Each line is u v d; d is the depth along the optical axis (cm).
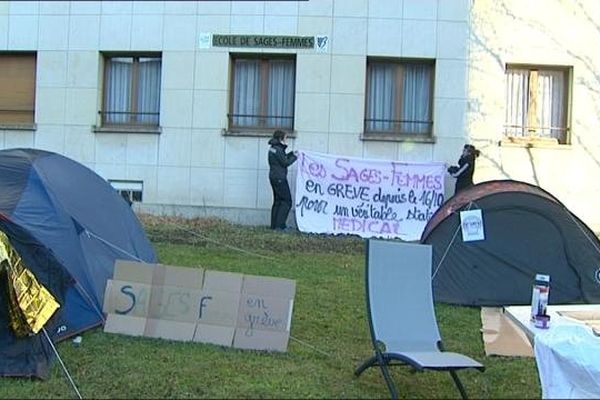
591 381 580
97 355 707
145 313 768
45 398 608
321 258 1197
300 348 748
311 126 1552
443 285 967
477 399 621
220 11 1567
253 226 1509
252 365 688
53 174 839
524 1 1565
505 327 819
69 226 798
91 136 1600
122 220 906
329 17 1550
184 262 1099
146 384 632
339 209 1501
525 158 1562
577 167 1572
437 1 1548
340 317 866
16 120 1639
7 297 667
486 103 1556
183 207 1577
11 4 1616
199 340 750
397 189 1516
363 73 1548
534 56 1569
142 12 1585
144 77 1628
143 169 1586
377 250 668
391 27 1547
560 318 709
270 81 1603
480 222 977
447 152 1546
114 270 783
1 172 812
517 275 966
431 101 1580
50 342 691
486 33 1559
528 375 686
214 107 1571
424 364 566
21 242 738
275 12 1557
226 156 1571
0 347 671
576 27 1573
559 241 980
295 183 1523
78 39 1602
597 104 1577
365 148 1550
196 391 618
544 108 1609
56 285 742
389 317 648
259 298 751
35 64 1628
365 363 657
